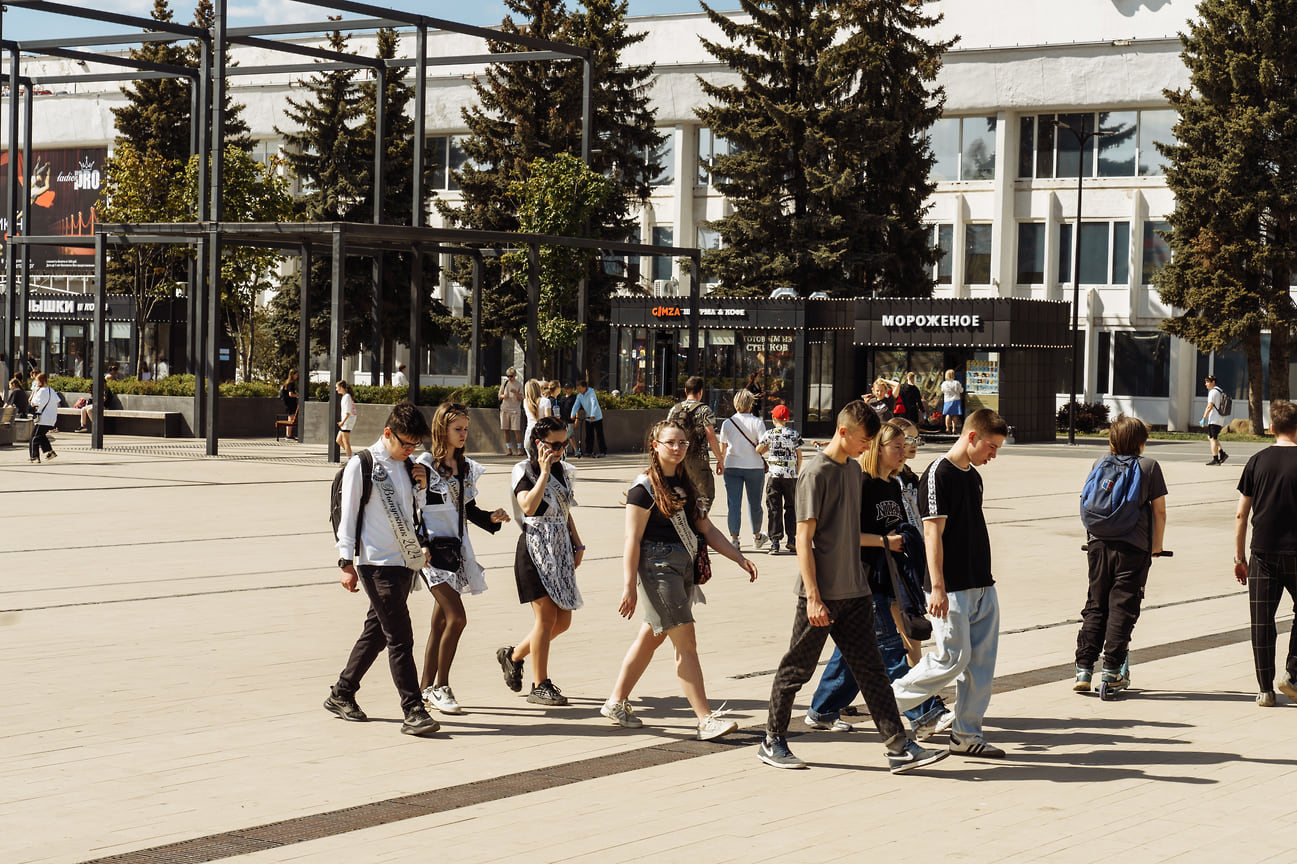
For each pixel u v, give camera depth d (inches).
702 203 2524.6
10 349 1649.9
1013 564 603.8
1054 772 276.4
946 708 298.8
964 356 1700.3
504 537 653.3
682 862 217.0
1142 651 407.8
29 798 247.4
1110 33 2240.4
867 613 277.6
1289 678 335.9
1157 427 2201.0
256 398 1508.4
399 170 2212.1
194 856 216.2
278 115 2871.6
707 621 450.3
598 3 2046.0
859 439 273.7
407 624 305.1
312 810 243.0
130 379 1642.5
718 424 1496.1
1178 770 278.1
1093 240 2256.4
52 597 464.1
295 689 339.6
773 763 277.4
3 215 3021.7
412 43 2763.3
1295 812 249.3
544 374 2148.1
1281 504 337.1
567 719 316.8
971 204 2316.7
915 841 229.8
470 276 2065.7
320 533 654.5
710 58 2512.3
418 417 307.9
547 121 2026.3
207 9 2412.6
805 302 1739.7
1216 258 1828.2
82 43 1541.6
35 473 976.3
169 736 292.7
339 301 1114.7
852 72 1909.4
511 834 230.2
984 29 2316.7
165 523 685.3
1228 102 1851.6
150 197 2016.5
